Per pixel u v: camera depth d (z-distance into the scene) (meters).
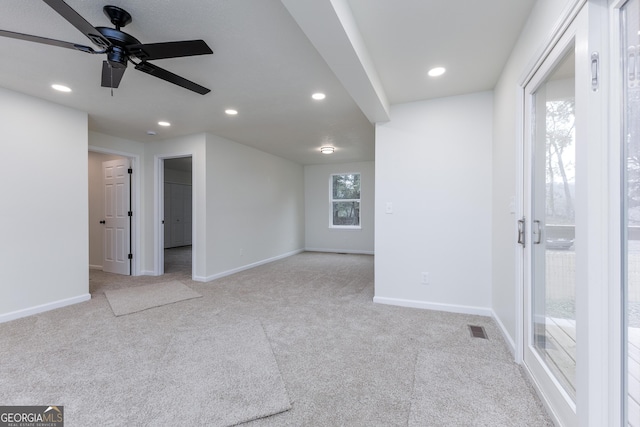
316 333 2.44
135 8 1.62
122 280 4.35
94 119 3.60
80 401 1.56
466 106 2.87
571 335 1.35
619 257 1.05
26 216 2.87
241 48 2.03
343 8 1.51
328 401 1.57
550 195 1.58
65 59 2.18
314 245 7.47
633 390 1.03
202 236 4.30
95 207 5.12
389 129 3.16
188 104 3.11
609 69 1.05
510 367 1.90
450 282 2.97
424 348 2.16
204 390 1.66
